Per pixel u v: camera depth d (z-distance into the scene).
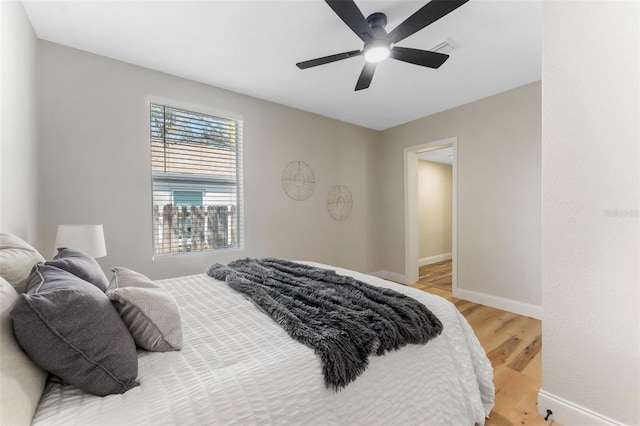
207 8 1.79
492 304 3.21
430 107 3.54
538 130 2.84
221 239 3.05
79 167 2.24
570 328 1.42
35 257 1.18
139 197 2.50
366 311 1.25
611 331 1.30
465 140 3.44
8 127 1.52
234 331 1.14
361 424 0.96
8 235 1.19
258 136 3.25
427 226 5.77
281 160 3.44
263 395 0.81
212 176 2.98
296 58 2.39
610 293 1.30
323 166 3.86
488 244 3.25
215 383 0.80
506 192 3.09
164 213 2.69
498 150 3.14
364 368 1.00
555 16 1.44
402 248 4.30
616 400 1.29
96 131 2.30
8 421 0.57
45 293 0.73
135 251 2.49
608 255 1.30
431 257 5.84
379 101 3.35
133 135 2.47
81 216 2.25
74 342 0.72
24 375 0.66
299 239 3.62
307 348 0.99
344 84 2.89
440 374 1.24
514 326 2.69
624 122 1.25
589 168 1.35
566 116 1.42
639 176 1.22
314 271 1.92
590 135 1.34
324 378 0.91
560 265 1.45
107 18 1.88
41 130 2.09
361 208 4.32
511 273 3.07
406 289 1.67
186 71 2.60
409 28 1.64
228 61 2.43
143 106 2.52
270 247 3.37
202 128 2.90
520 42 2.17
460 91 3.07
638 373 1.23
